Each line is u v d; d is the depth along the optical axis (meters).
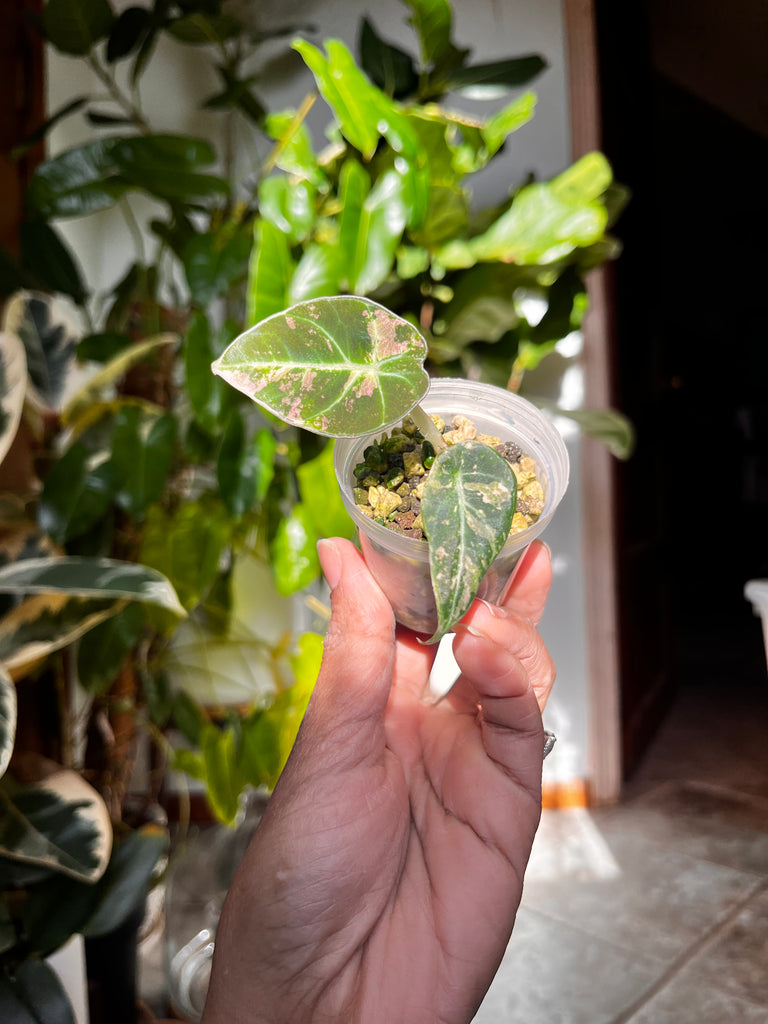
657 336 1.54
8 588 0.42
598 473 1.09
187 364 0.55
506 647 0.23
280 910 0.23
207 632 0.83
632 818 1.06
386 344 0.19
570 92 1.04
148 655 0.75
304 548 0.64
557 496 0.22
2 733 0.38
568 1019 0.68
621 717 1.15
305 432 0.59
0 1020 0.41
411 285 0.73
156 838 0.51
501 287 0.74
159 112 0.98
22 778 0.51
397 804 0.25
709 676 1.78
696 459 2.98
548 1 1.04
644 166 1.40
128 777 0.70
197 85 1.00
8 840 0.44
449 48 0.67
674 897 0.87
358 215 0.57
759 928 0.80
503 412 0.25
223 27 0.69
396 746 0.26
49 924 0.46
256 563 1.00
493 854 0.24
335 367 0.18
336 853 0.23
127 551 0.69
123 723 0.67
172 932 0.65
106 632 0.59
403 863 0.24
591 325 1.08
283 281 0.55
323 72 0.52
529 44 1.05
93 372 0.79
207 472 0.88
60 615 0.49
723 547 2.98
